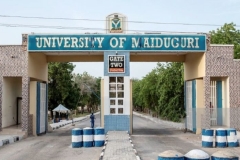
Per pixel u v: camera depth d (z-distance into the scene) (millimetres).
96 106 124562
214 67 27234
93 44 26750
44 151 18062
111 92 26812
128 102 26781
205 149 18516
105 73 26797
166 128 35656
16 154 17062
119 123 26734
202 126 27422
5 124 28516
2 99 27500
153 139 23844
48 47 26734
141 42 26781
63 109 47156
